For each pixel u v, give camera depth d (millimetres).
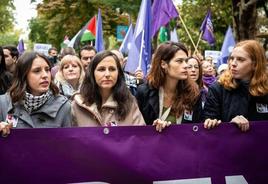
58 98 3324
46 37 32031
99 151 2986
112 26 26578
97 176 2986
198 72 5500
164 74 3807
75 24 26812
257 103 3529
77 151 2953
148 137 3074
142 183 3066
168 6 7957
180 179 3129
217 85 3670
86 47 6117
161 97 3814
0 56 4527
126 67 7086
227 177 3211
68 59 5152
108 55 3486
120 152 3021
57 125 3225
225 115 3570
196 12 23531
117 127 3016
